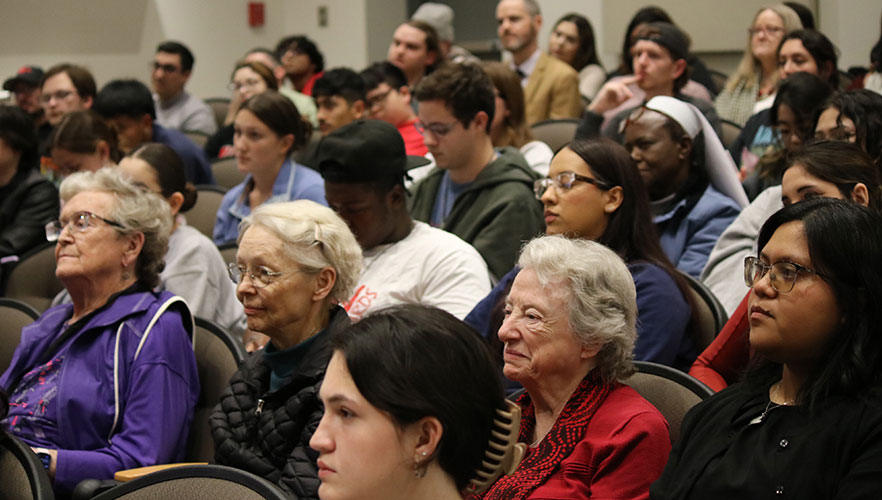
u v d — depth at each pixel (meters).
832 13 6.97
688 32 7.88
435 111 3.58
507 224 3.49
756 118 4.59
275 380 2.25
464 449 1.15
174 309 2.61
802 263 1.60
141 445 2.44
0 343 3.11
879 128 2.84
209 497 1.72
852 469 1.53
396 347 1.14
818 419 1.59
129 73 9.20
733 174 3.43
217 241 4.27
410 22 6.79
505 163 3.62
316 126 6.78
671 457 1.78
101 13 8.94
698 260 3.31
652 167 3.37
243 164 4.10
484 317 2.71
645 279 2.49
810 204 1.64
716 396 1.82
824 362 1.62
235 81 6.79
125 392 2.51
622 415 1.86
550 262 1.92
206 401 2.69
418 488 1.16
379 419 1.14
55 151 4.06
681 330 2.50
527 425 2.01
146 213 2.64
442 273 2.92
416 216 3.89
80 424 2.49
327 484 1.16
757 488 1.59
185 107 7.48
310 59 7.66
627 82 4.73
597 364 1.93
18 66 8.59
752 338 1.66
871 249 1.58
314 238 2.23
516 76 4.39
